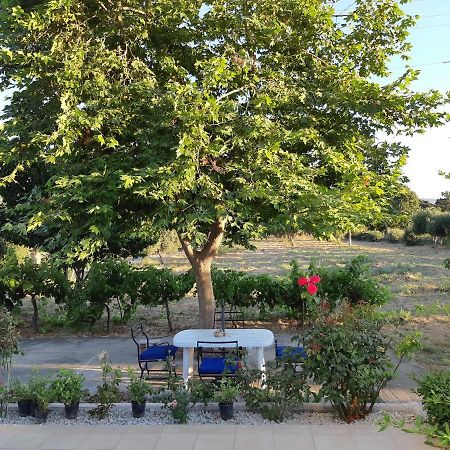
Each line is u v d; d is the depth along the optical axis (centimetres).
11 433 480
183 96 554
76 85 570
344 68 678
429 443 361
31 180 1075
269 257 3059
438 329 1001
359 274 1061
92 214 616
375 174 672
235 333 668
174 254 3425
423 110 643
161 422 515
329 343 488
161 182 534
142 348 752
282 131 618
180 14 645
